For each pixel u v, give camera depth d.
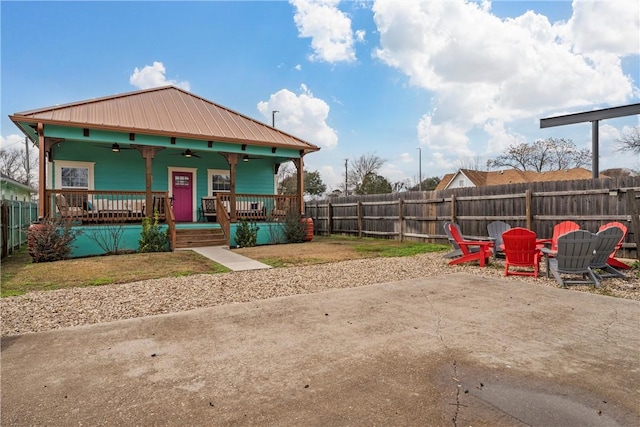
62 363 3.09
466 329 3.84
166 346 3.46
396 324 4.03
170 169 14.06
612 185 8.45
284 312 4.55
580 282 5.94
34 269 7.79
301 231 13.43
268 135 14.19
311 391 2.57
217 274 7.14
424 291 5.61
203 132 12.58
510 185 10.27
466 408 2.32
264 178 15.84
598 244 6.02
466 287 5.86
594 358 3.08
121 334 3.80
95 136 10.82
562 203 9.23
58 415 2.29
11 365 3.06
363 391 2.56
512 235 6.73
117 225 10.94
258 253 10.14
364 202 15.12
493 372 2.84
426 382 2.68
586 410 2.29
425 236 12.70
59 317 4.50
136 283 6.38
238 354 3.25
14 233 11.86
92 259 9.16
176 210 14.19
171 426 2.17
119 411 2.33
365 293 5.52
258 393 2.55
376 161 48.97
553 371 2.84
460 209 11.59
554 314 4.34
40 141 9.97
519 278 6.61
